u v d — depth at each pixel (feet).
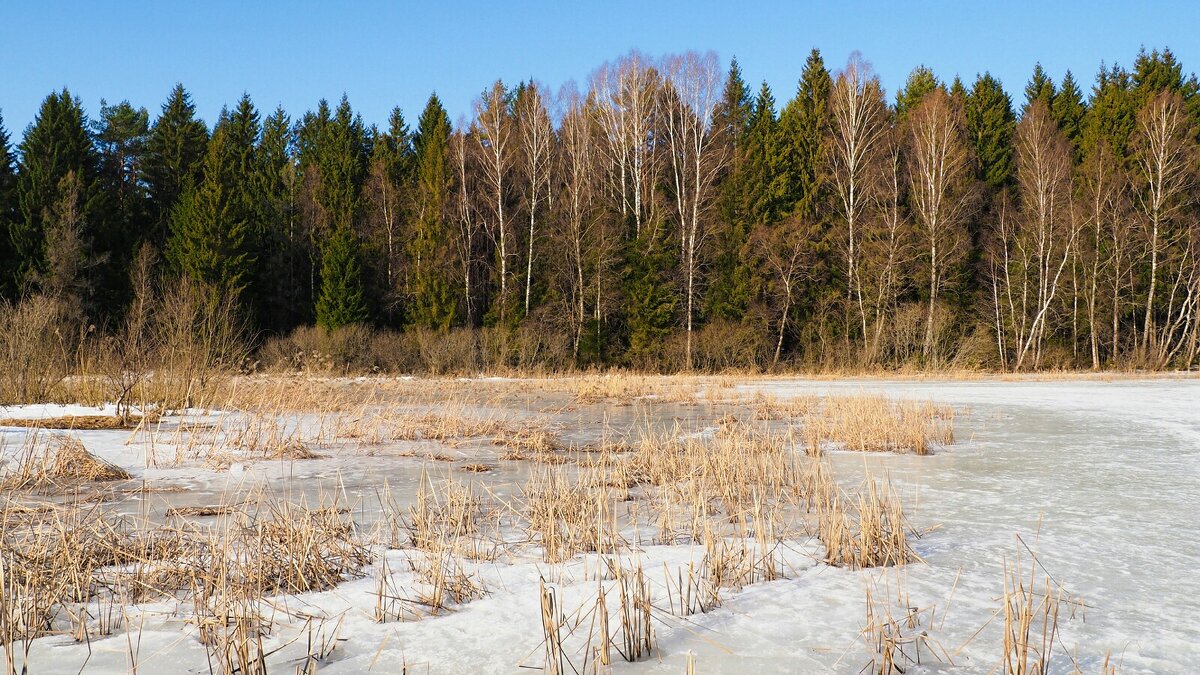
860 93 130.31
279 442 35.53
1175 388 75.41
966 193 124.77
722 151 133.90
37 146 130.21
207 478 28.30
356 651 12.67
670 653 12.73
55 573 14.84
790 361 122.42
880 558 18.21
